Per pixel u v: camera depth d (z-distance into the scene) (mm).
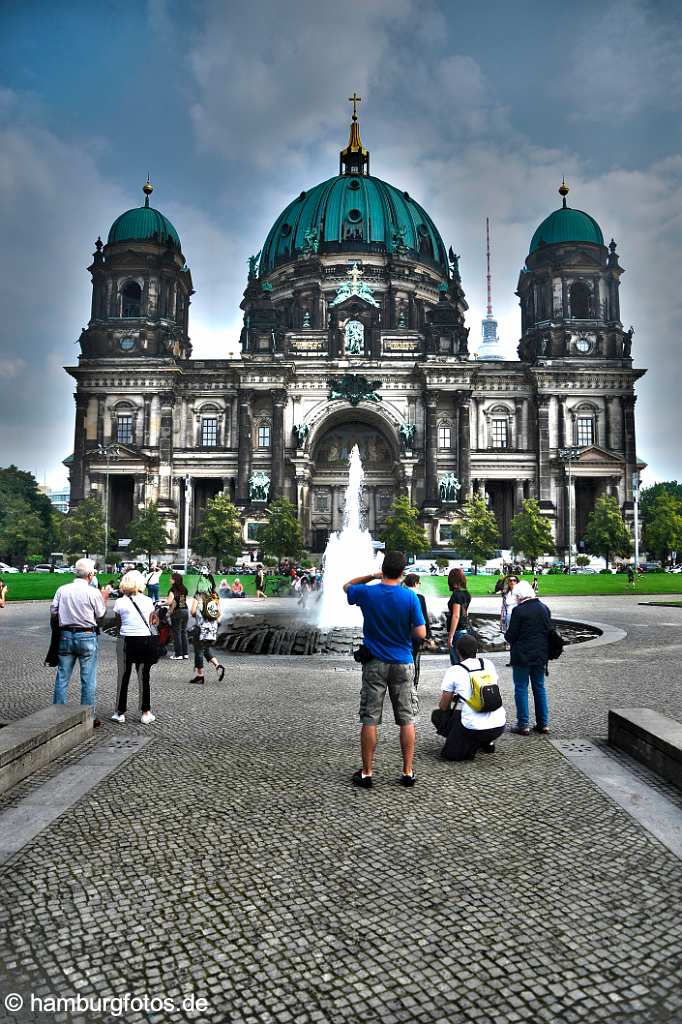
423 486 105188
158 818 8195
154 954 5438
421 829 7887
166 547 101375
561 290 108062
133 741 11672
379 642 9391
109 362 105062
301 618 32469
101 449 101125
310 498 110188
